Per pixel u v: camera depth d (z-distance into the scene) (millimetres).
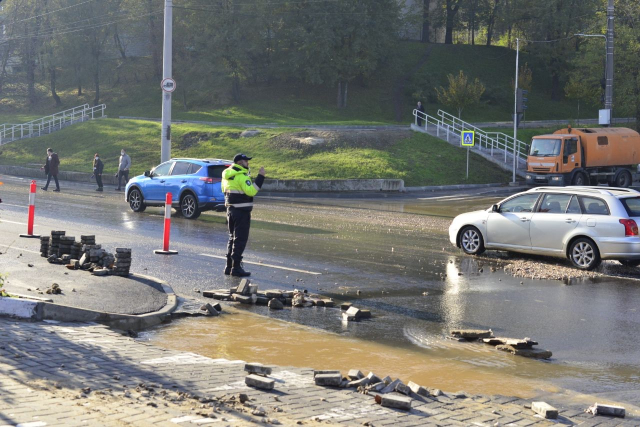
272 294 14320
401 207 36594
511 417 7844
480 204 38625
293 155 50594
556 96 91375
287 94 86062
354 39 80500
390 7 82312
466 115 82750
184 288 15234
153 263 18062
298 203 37750
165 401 7391
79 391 7551
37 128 73812
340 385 8555
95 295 13250
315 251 21156
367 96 85750
